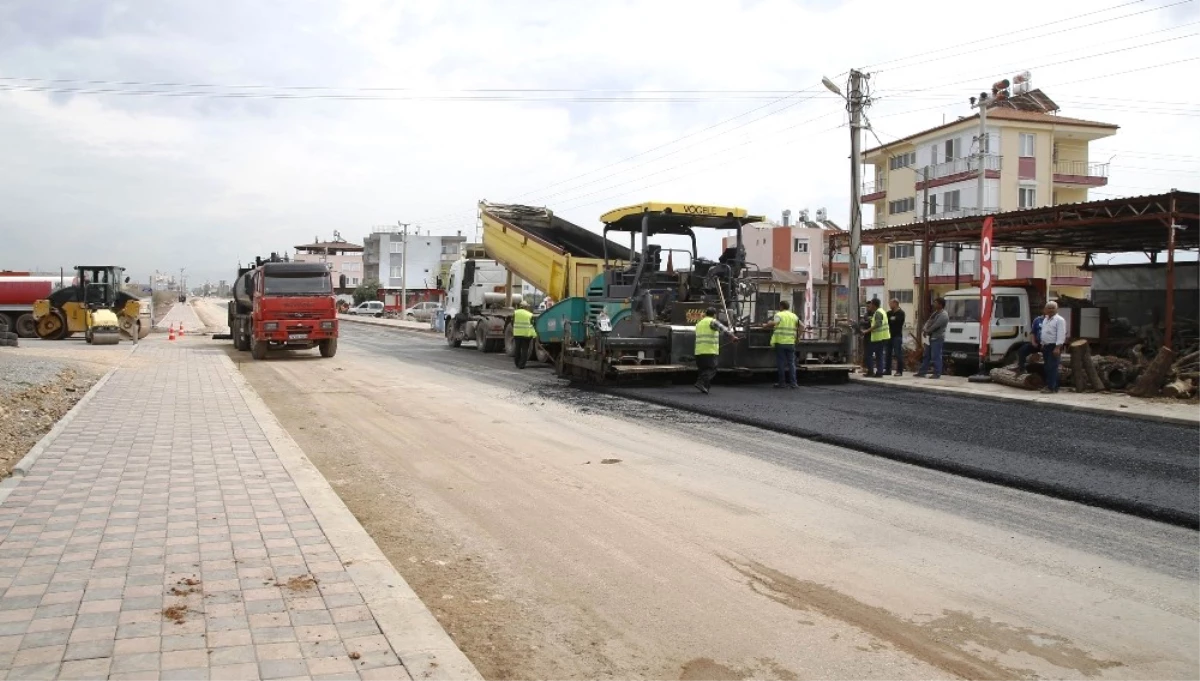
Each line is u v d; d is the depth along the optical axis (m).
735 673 3.88
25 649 3.65
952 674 3.89
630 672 3.88
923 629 4.40
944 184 42.59
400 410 12.32
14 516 5.81
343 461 8.59
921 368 17.05
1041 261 41.06
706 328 14.01
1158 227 17.72
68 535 5.38
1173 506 6.66
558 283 18.92
